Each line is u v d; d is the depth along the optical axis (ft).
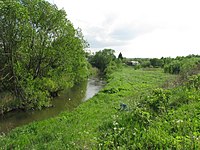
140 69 307.37
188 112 32.86
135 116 34.06
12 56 84.48
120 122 35.35
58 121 57.36
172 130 28.19
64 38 98.27
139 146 24.86
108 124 39.04
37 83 90.43
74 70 121.70
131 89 108.68
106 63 312.91
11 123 71.20
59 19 93.86
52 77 100.89
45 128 51.49
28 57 89.66
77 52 111.86
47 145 36.94
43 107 90.48
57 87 106.11
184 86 50.11
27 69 92.32
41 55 93.25
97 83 174.60
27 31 81.71
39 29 91.50
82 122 52.29
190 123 28.37
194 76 50.85
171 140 24.53
